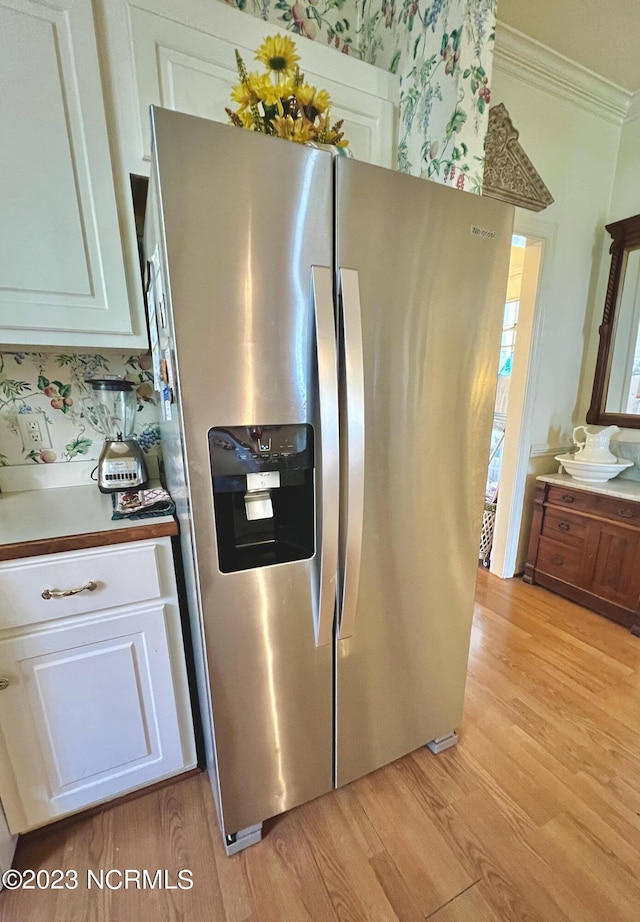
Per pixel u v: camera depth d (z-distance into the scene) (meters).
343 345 0.86
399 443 1.00
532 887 1.00
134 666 1.07
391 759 1.26
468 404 1.08
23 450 1.36
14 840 1.03
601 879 1.02
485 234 0.99
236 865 1.04
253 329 0.78
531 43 1.74
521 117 1.90
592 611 2.22
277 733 1.04
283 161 0.74
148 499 1.16
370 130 1.33
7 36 0.89
